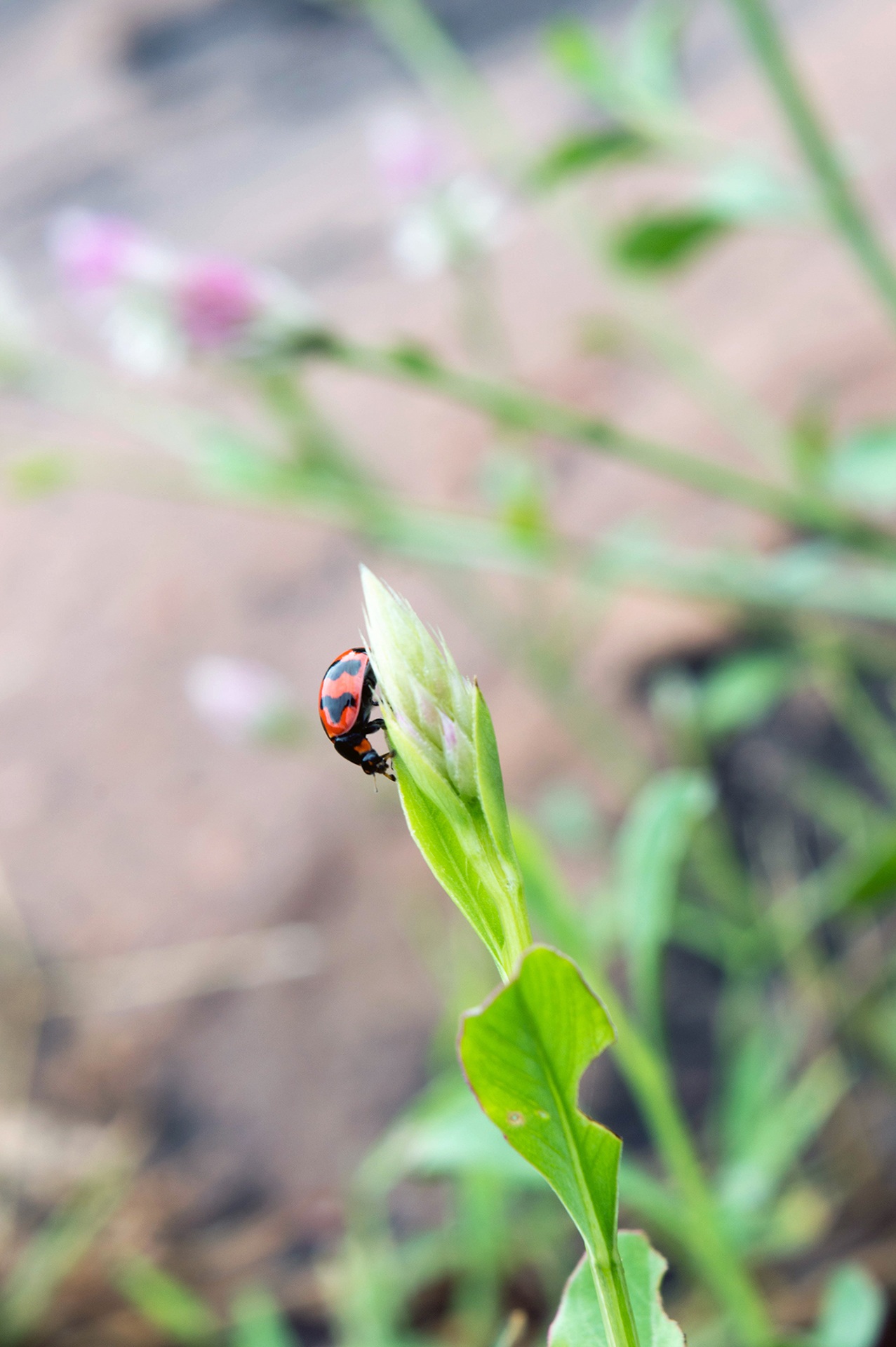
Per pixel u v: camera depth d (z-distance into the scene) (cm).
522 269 45
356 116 66
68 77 85
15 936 28
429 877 26
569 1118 7
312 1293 20
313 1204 22
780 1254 19
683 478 19
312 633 33
